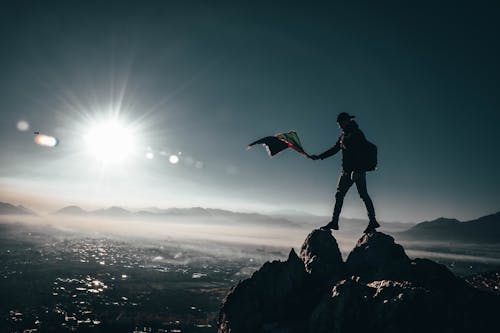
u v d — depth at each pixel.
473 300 9.49
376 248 13.22
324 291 11.71
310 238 14.16
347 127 13.20
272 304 11.59
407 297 9.47
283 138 13.01
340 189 13.93
